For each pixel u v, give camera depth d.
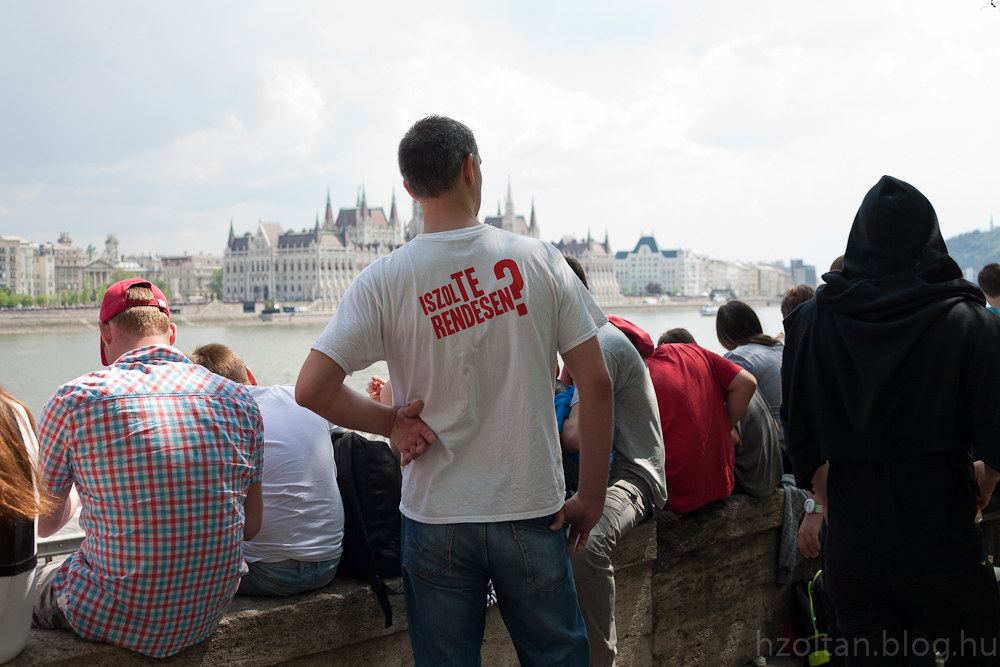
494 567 2.20
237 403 2.62
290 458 2.96
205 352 3.43
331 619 2.86
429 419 2.22
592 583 3.02
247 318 149.62
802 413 2.80
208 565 2.46
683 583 3.87
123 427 2.38
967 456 2.56
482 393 2.21
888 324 2.52
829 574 2.77
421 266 2.20
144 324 2.71
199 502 2.44
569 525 2.42
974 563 2.56
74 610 2.41
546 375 2.25
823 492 2.90
